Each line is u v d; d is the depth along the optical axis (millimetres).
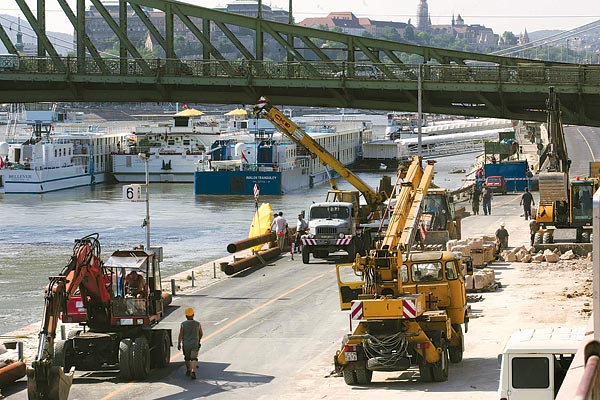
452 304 62812
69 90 172125
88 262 60344
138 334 65875
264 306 89688
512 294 88500
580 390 20125
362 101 169500
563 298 85562
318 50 167125
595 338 24922
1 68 167500
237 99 171125
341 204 123250
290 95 170500
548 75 156500
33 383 53625
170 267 144000
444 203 120625
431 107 167375
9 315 101375
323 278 106875
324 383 60156
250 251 138125
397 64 163125
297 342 73562
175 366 67062
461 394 54812
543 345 41531
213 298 95250
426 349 56906
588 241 116000
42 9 169875
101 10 169375
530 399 41219
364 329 58031
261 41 168750
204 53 169625
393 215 66562
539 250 113875
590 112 161500
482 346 68000
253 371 64812
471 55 161500
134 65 169000
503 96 160125
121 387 61219
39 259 156000
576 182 113812
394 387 57625
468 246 104500
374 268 59188
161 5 170000
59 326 82875
